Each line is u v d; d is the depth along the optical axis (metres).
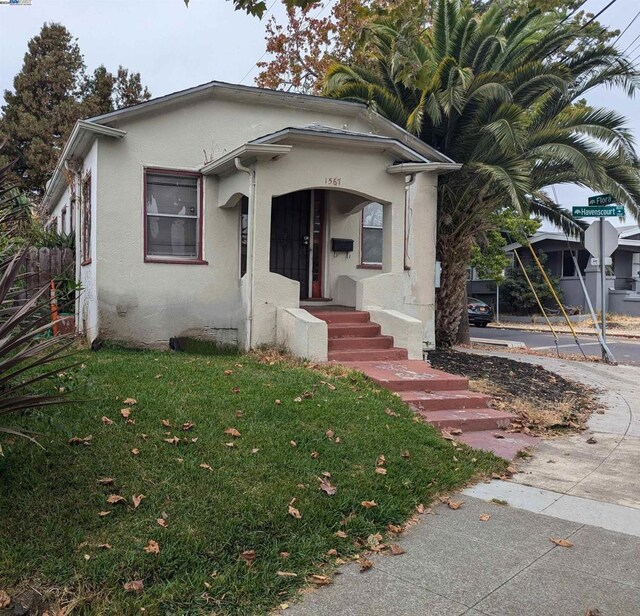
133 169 10.05
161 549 3.56
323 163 9.73
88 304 10.54
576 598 3.45
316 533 4.03
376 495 4.65
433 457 5.67
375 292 10.33
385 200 10.27
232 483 4.43
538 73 12.33
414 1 6.82
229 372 7.61
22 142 27.20
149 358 8.55
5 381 3.87
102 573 3.31
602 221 13.20
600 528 4.46
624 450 6.55
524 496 5.10
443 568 3.79
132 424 5.25
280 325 9.48
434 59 12.89
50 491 4.02
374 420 6.34
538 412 8.01
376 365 8.86
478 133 12.48
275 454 5.02
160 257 10.38
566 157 11.74
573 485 5.41
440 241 13.94
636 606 3.38
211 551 3.64
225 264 10.74
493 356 12.81
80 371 6.49
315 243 11.78
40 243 12.91
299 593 3.44
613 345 18.16
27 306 3.92
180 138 10.38
